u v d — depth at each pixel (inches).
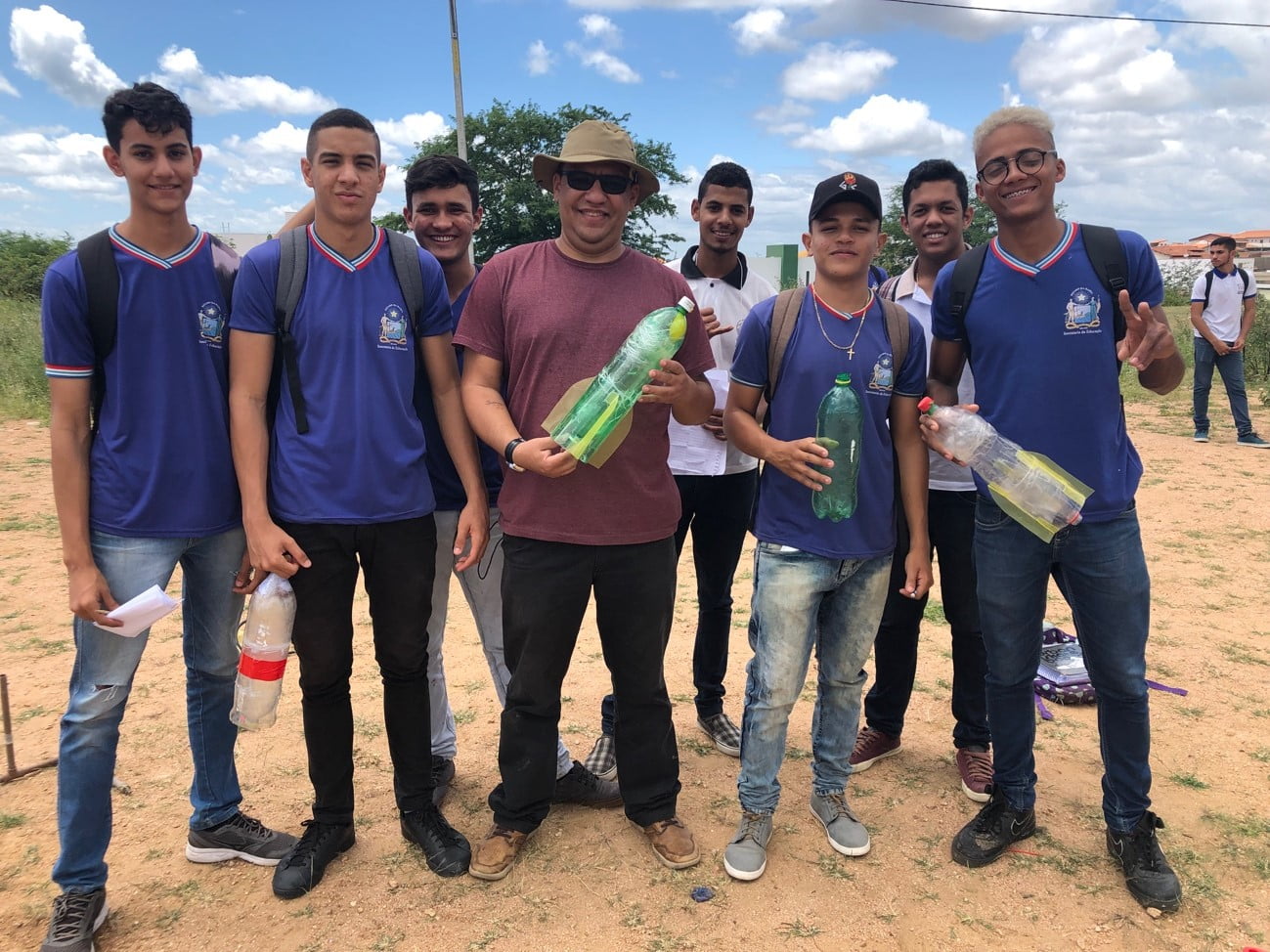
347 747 112.8
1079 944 99.6
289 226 123.3
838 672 115.3
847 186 101.4
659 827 116.2
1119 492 100.5
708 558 142.5
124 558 97.6
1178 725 149.4
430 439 119.6
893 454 113.0
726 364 140.6
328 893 109.4
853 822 118.7
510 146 1407.5
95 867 101.4
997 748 115.5
